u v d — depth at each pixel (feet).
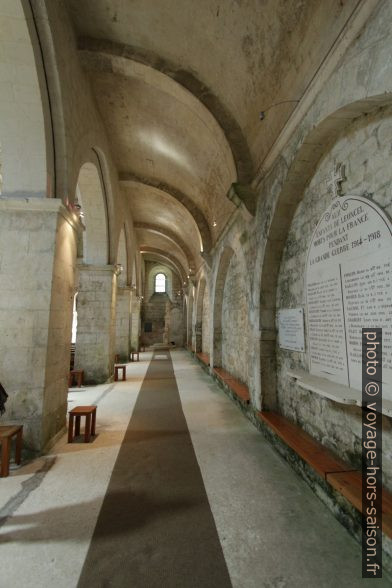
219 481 8.65
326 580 5.18
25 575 5.23
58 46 11.37
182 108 16.76
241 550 5.89
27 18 9.77
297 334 10.72
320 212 9.37
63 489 8.14
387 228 6.27
